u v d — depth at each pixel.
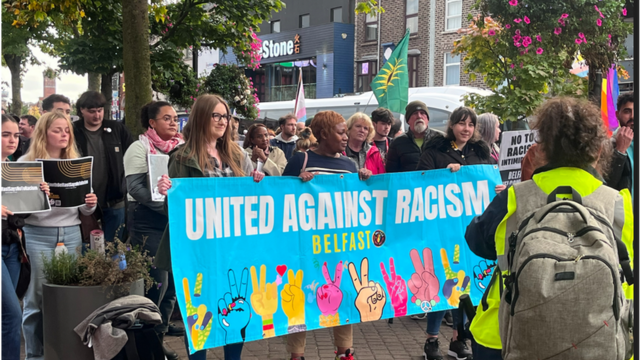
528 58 8.13
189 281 3.82
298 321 4.17
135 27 6.97
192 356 3.84
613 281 2.23
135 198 4.48
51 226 4.29
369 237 4.48
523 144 5.44
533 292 2.26
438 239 4.70
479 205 4.84
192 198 3.88
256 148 6.53
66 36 14.36
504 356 2.41
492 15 8.25
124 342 3.52
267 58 35.47
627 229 2.53
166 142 4.77
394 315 4.48
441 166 5.23
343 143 4.43
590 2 7.88
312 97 33.38
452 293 4.66
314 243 4.29
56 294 3.68
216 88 13.10
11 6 9.55
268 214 4.12
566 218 2.37
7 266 3.98
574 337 2.23
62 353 3.68
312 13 33.94
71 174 4.30
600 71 8.40
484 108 8.60
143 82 7.02
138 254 3.88
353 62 31.78
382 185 4.54
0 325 3.78
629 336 2.39
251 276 4.03
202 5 11.16
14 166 4.05
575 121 2.53
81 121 5.63
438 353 4.82
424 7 28.23
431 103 15.55
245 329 3.97
